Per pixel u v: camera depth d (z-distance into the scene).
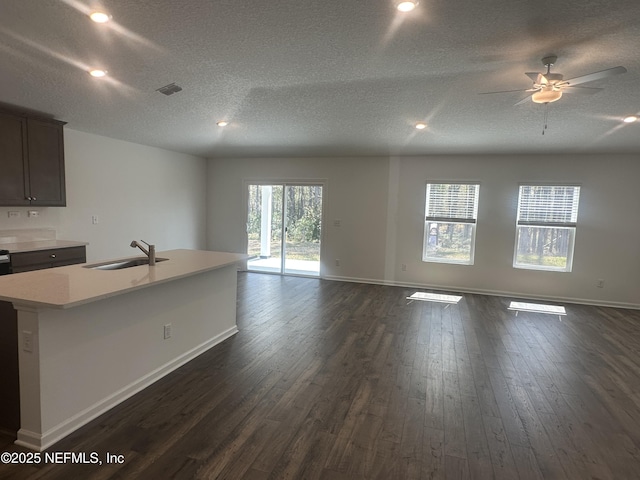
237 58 2.67
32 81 3.15
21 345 2.07
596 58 2.54
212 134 5.25
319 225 7.29
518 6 1.93
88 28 2.24
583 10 1.95
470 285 6.46
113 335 2.54
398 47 2.45
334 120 4.34
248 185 7.66
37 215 4.68
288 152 6.73
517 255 6.24
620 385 3.08
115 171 5.68
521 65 2.70
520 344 3.98
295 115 4.16
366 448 2.18
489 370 3.31
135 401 2.62
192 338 3.40
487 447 2.22
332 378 3.07
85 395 2.35
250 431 2.31
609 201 5.73
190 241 7.45
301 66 2.79
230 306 3.98
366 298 5.81
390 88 3.23
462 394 2.86
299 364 3.32
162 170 6.61
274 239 7.62
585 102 3.44
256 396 2.74
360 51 2.52
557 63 2.62
